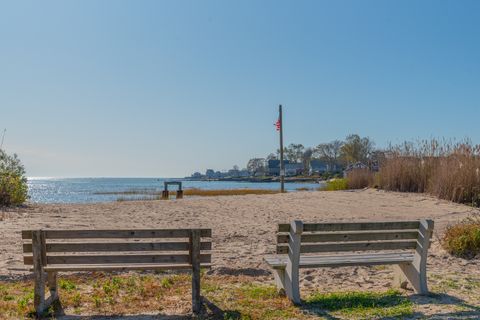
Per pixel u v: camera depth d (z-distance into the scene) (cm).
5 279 682
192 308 543
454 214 1504
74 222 1312
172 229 540
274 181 10325
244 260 831
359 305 568
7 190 1784
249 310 545
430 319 521
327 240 588
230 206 1894
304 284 696
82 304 570
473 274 760
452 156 1917
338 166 9281
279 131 3106
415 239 629
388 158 2281
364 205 1809
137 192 4784
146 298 599
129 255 537
